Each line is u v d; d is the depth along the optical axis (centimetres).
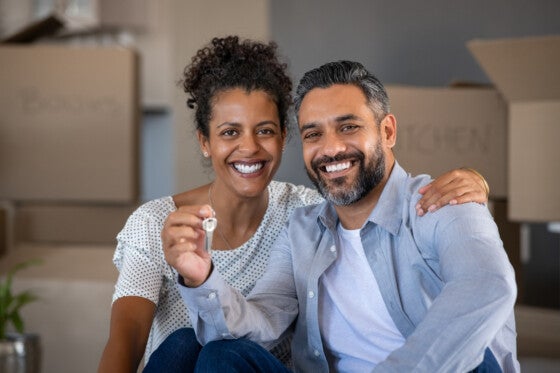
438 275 168
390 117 180
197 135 209
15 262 297
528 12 450
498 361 172
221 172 200
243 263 208
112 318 189
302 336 185
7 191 333
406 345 150
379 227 176
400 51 468
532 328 271
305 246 187
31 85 332
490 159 303
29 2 559
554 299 424
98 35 552
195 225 163
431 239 165
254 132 196
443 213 163
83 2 550
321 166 175
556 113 283
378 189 179
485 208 165
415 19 466
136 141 339
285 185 221
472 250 152
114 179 332
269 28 478
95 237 336
